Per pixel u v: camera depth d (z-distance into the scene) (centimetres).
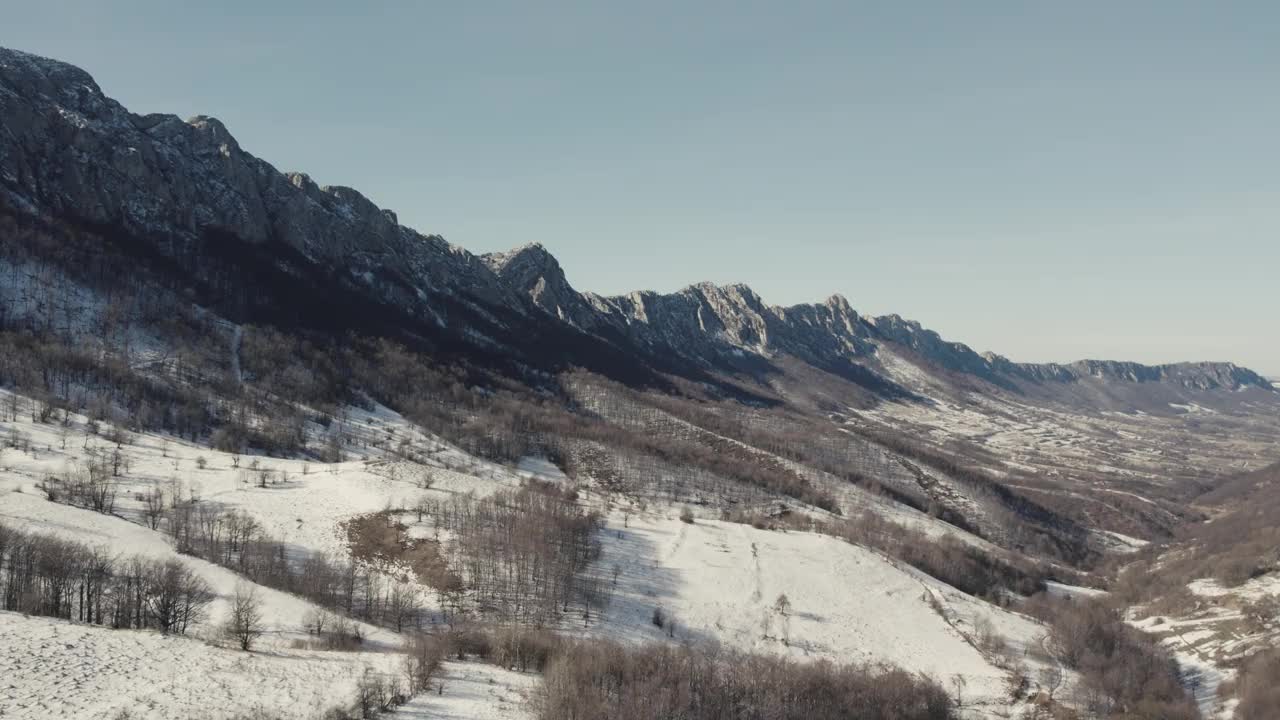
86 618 8012
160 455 17775
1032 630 15050
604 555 14962
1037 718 10781
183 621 8344
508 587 11994
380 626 9925
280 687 6669
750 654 11206
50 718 5450
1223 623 15875
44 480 13450
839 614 14238
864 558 17300
